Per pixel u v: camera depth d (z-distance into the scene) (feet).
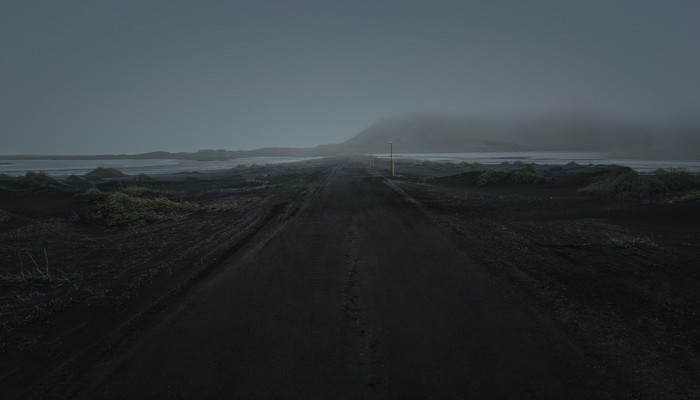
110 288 23.11
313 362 14.39
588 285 22.50
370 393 12.42
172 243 35.42
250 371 13.83
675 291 21.54
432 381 13.04
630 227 40.68
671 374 13.37
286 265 27.30
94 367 14.24
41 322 18.39
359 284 23.15
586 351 14.94
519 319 17.89
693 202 52.95
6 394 12.70
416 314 18.66
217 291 22.13
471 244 33.12
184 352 15.24
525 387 12.64
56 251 33.17
